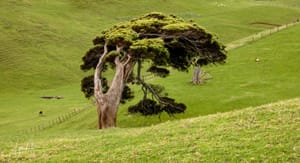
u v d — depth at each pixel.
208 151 21.78
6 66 100.25
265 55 77.31
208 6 172.50
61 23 132.75
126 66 46.03
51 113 71.06
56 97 83.62
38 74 98.75
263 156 20.23
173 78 72.94
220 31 126.75
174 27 45.12
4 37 114.25
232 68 71.88
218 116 30.55
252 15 148.88
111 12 154.25
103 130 35.81
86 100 79.62
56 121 63.34
